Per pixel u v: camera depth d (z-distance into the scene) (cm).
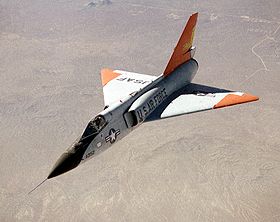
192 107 2267
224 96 2341
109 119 1995
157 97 2328
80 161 1830
